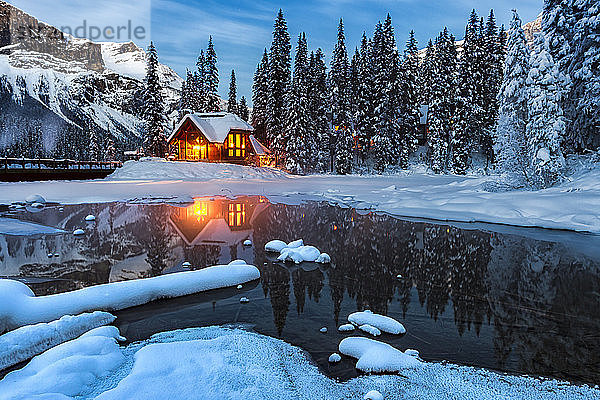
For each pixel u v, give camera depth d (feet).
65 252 33.76
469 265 31.35
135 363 13.29
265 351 14.99
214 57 199.82
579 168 74.64
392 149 176.14
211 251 34.91
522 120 70.33
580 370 14.64
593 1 79.66
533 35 73.10
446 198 67.05
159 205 65.36
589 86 78.07
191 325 18.79
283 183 112.47
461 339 17.57
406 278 27.58
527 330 18.75
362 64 181.27
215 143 152.66
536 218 51.39
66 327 16.69
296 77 163.63
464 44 181.16
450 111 173.47
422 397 12.32
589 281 27.20
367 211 64.44
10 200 63.36
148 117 171.53
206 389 11.56
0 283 18.62
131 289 21.34
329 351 16.15
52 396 10.77
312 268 29.91
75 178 104.63
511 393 12.72
